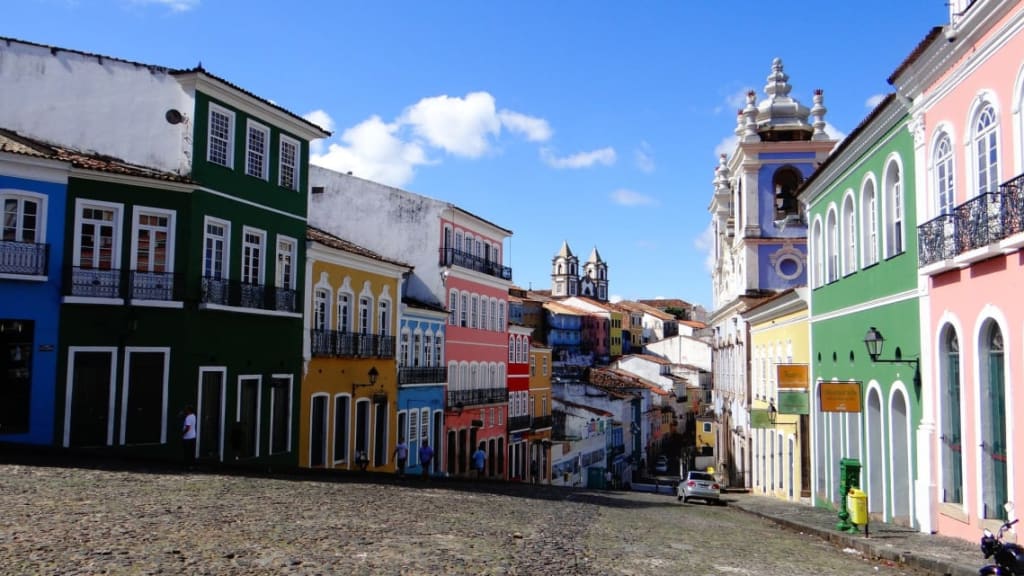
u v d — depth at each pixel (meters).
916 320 17.86
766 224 40.69
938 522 16.69
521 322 58.19
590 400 69.25
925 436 17.06
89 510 12.41
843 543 16.33
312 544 11.02
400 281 36.75
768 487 36.22
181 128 24.19
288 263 28.52
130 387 22.53
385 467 34.88
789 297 29.77
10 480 14.95
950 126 16.17
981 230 14.35
